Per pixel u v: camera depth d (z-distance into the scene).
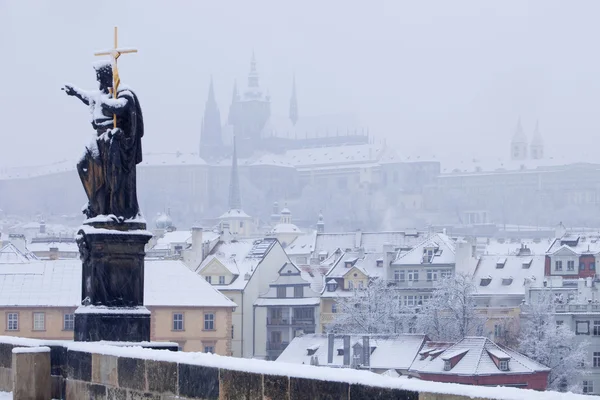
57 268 169.38
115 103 31.44
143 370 25.45
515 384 155.50
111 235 30.83
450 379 156.88
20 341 30.89
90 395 27.75
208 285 185.00
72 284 166.12
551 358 182.25
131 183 31.61
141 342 29.33
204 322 181.50
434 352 165.88
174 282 184.25
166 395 24.53
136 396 25.69
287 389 20.78
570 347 183.88
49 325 163.00
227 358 23.08
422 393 18.02
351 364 174.12
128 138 31.52
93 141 31.72
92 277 30.97
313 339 184.62
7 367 31.39
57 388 29.33
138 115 31.80
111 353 26.88
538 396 16.28
